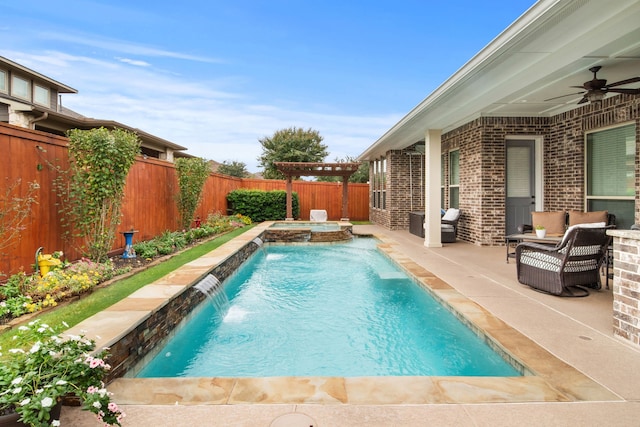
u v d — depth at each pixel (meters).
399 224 14.33
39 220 5.25
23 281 4.37
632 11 3.66
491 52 4.60
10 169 4.74
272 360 3.91
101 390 2.14
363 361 3.86
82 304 4.29
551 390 2.67
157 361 3.90
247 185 19.09
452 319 4.55
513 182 9.36
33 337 2.32
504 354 3.37
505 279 5.88
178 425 2.30
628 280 3.40
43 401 1.88
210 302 5.62
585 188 7.80
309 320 5.08
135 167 8.09
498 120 9.09
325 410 2.46
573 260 4.81
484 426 2.28
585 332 3.68
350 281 7.21
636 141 6.31
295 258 9.78
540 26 3.94
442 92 6.20
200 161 10.86
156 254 7.49
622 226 6.90
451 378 2.90
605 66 5.36
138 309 3.81
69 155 5.82
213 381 2.88
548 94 7.00
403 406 2.51
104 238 6.17
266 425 2.30
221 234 11.55
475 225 9.58
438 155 9.26
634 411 2.42
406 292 6.10
